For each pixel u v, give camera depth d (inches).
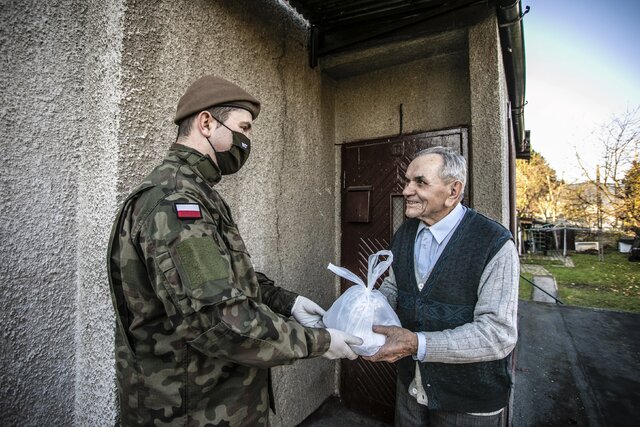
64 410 49.2
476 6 74.2
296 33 84.9
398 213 94.3
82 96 49.6
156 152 50.7
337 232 103.7
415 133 92.0
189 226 32.9
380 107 97.3
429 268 56.7
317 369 94.7
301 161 87.4
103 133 47.3
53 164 46.8
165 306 32.2
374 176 98.0
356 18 81.6
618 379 143.9
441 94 88.7
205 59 59.2
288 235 82.5
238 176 68.1
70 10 47.9
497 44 74.1
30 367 45.2
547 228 636.7
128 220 35.4
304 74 88.4
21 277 43.9
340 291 102.7
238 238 40.7
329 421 92.2
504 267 48.9
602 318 232.7
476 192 77.0
